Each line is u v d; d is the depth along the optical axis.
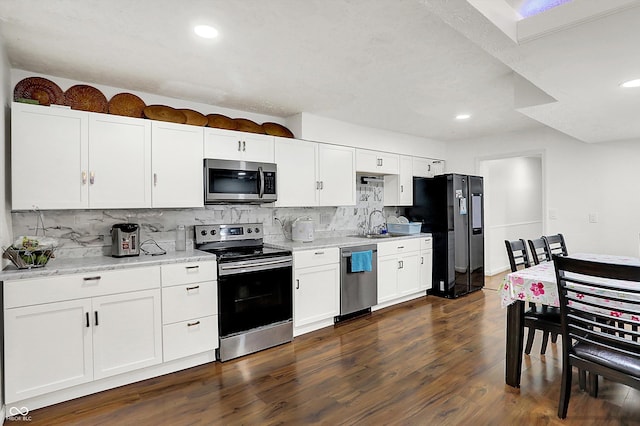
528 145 4.88
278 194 3.58
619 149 4.20
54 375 2.17
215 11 1.81
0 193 2.10
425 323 3.70
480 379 2.48
